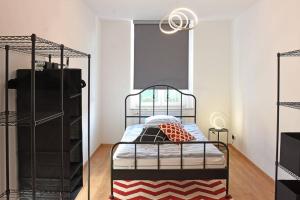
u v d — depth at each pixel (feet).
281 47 11.43
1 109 7.01
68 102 7.61
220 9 15.64
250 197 10.63
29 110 7.42
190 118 18.75
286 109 10.98
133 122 18.71
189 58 18.81
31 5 8.52
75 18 12.98
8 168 7.07
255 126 14.39
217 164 10.58
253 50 14.60
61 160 7.54
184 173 10.48
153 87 18.34
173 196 10.68
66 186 7.87
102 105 18.63
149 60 18.69
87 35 15.08
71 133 9.04
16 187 7.82
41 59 9.23
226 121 18.84
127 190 11.24
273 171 12.28
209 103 18.79
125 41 18.42
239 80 16.85
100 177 12.79
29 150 7.82
